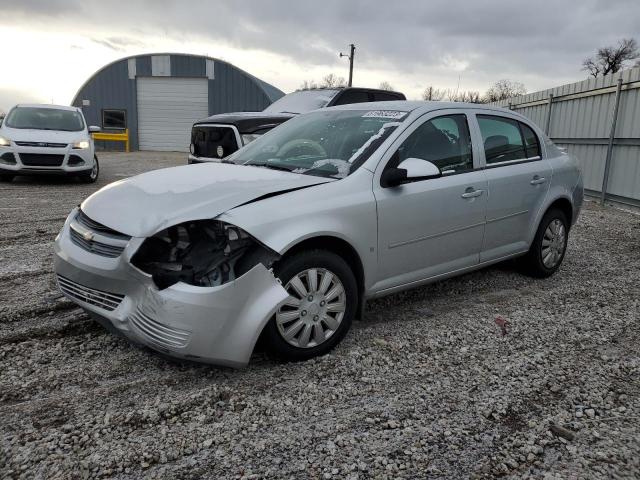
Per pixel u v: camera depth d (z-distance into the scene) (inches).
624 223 341.7
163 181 142.5
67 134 447.2
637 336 156.9
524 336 154.6
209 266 118.0
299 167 154.9
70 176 462.3
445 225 161.5
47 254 224.5
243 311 118.1
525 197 190.9
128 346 140.3
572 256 251.6
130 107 1152.2
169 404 113.3
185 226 123.0
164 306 113.6
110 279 121.6
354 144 155.6
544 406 117.6
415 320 164.6
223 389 119.8
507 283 204.1
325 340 136.0
